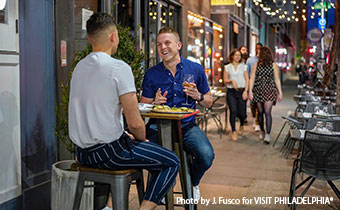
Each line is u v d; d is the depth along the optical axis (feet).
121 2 21.70
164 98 12.10
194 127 12.72
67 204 10.88
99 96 9.35
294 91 83.41
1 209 12.29
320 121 17.95
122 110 10.23
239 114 28.68
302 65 86.12
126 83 9.37
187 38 33.35
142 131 9.69
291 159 22.94
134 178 10.05
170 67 12.78
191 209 12.24
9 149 12.61
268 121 27.17
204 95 12.83
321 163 13.84
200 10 37.52
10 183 12.73
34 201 13.69
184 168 11.82
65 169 11.70
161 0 28.19
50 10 14.73
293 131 17.76
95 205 11.93
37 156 14.12
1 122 12.26
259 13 76.74
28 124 13.69
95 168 9.83
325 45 48.52
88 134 9.46
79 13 17.33
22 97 13.38
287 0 56.54
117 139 9.57
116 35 10.03
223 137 29.50
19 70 13.05
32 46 13.85
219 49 47.47
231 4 41.24
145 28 25.38
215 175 19.45
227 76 28.04
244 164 21.70
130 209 14.49
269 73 26.84
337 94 24.44
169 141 11.25
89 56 9.80
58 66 15.11
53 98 14.89
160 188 10.02
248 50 66.13
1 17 12.26
